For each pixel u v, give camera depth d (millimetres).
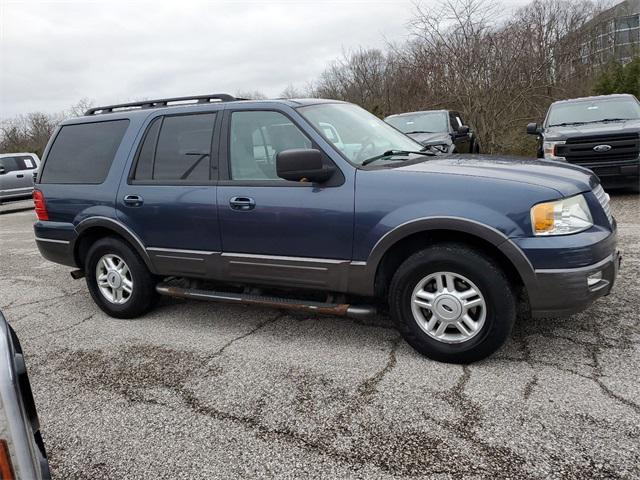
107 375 3617
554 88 16078
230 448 2666
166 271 4359
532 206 3055
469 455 2465
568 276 3021
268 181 3793
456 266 3232
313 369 3463
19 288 6301
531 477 2287
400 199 3330
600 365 3199
